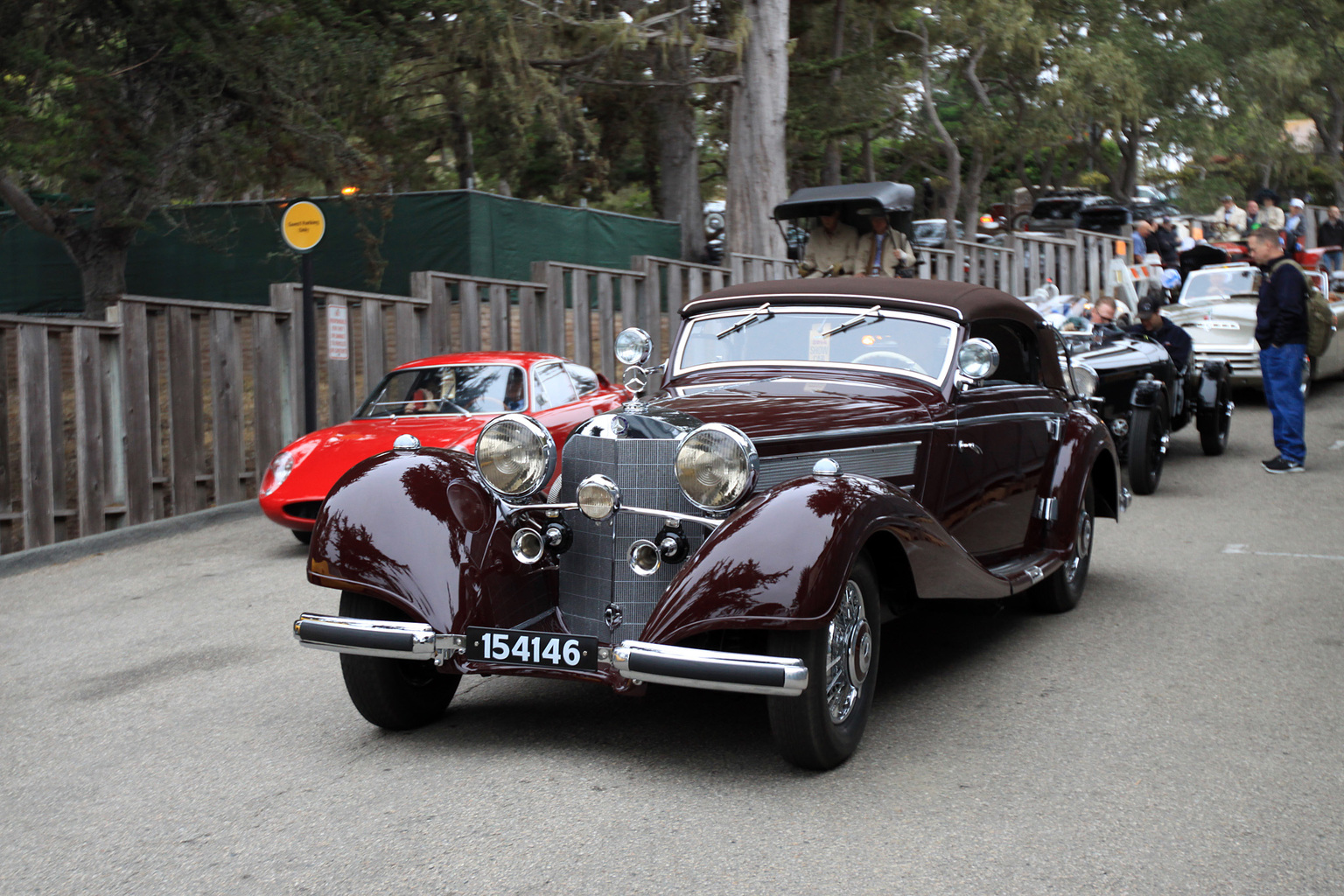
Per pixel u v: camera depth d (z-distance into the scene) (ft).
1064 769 13.69
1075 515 20.48
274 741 15.38
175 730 16.01
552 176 87.81
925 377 17.63
